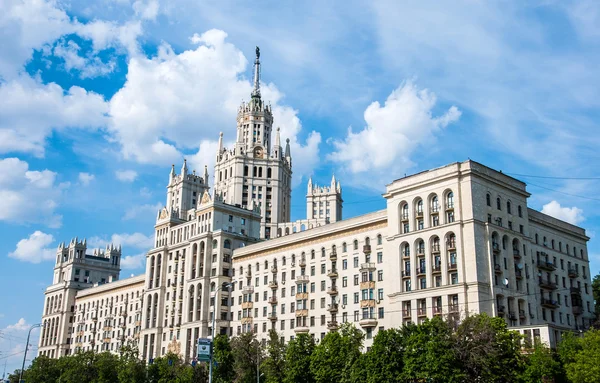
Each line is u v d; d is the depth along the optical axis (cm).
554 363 7781
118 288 19150
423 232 10444
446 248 10081
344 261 11862
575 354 7900
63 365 15138
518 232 10669
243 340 11450
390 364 8300
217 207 15288
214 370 11306
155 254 16850
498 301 9794
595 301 12838
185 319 14975
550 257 11800
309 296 12338
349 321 11375
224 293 14438
